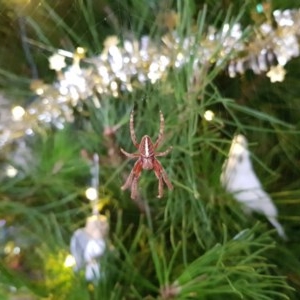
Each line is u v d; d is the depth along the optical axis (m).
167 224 0.28
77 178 0.28
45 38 0.27
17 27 0.28
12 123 0.27
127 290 0.26
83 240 0.26
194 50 0.26
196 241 0.27
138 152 0.25
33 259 0.26
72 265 0.25
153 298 0.25
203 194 0.27
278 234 0.27
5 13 0.28
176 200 0.27
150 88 0.27
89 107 0.28
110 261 0.26
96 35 0.27
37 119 0.27
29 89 0.28
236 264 0.26
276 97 0.29
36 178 0.27
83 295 0.24
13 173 0.27
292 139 0.28
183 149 0.26
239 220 0.27
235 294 0.26
